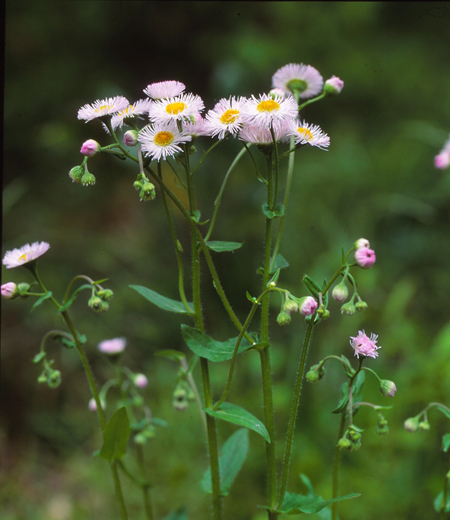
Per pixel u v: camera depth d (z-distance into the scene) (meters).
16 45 1.63
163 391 1.11
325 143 0.69
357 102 1.84
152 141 0.68
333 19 1.83
